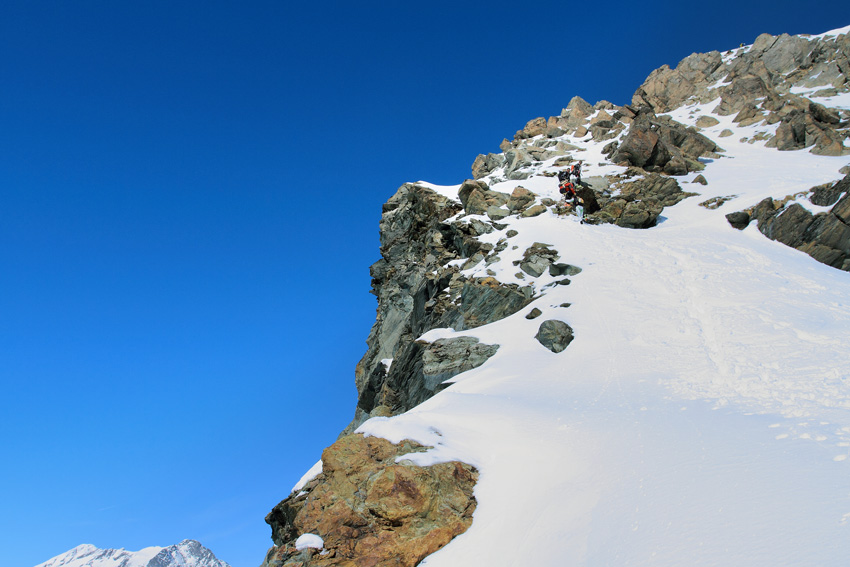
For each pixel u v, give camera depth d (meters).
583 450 11.01
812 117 42.81
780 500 7.57
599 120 57.12
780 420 10.69
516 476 10.74
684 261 24.33
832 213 25.36
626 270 24.52
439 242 36.19
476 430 12.75
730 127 51.41
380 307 44.38
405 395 26.28
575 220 32.41
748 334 16.77
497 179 46.97
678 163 39.84
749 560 6.50
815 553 6.24
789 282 20.73
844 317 16.86
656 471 9.40
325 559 9.62
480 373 19.52
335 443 12.11
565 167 44.16
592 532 8.30
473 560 8.94
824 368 13.30
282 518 13.12
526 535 8.99
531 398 15.38
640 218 31.22
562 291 24.03
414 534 9.74
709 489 8.36
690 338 17.67
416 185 44.12
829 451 8.84
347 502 10.54
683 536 7.38
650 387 14.59
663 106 66.00
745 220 29.06
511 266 28.16
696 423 11.27
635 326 19.58
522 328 22.48
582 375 16.86
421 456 11.19
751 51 64.00
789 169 35.62
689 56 70.25
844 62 54.06
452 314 28.03
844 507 7.03
